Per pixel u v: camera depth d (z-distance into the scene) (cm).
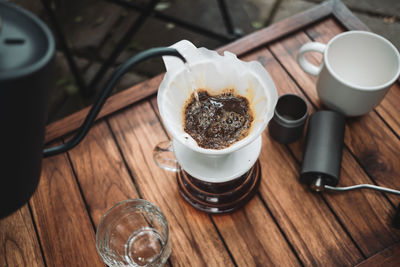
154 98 63
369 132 59
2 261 53
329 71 54
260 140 51
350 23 67
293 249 52
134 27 95
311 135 55
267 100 44
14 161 30
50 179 58
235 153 50
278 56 66
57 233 54
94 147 60
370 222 53
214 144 46
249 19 115
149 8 94
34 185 34
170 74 45
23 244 54
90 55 113
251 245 53
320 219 54
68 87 107
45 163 59
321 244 52
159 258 48
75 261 53
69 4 122
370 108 56
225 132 46
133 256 53
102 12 120
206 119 47
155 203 56
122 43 96
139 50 112
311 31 68
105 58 112
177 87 46
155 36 114
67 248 54
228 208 54
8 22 27
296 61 64
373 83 60
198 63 46
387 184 56
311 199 55
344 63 60
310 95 63
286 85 63
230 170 49
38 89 27
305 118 54
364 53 58
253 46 66
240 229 54
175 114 46
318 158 53
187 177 55
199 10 118
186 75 46
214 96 48
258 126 44
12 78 24
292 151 58
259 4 117
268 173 57
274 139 59
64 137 61
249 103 47
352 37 57
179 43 45
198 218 55
